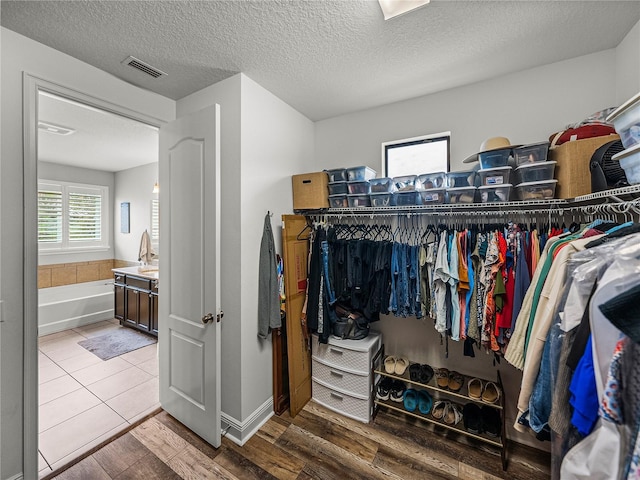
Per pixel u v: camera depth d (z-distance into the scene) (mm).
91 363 2852
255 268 1916
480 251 1562
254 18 1313
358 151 2387
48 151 3680
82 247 4602
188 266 1822
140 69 1731
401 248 1862
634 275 653
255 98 1902
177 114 2127
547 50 1565
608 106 1553
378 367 2119
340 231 2355
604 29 1391
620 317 552
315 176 2160
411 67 1731
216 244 1657
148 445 1751
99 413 2053
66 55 1561
